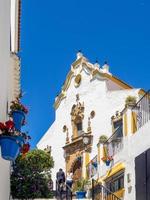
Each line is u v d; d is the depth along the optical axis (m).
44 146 41.94
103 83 37.38
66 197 23.58
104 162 25.78
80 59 39.94
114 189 23.34
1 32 8.09
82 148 37.28
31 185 20.56
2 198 9.07
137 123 21.30
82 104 38.72
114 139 24.62
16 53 15.72
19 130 8.31
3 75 8.59
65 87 41.16
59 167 39.69
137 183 19.72
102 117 36.59
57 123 41.31
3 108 8.78
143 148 19.44
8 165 11.51
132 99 23.38
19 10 16.72
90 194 26.05
